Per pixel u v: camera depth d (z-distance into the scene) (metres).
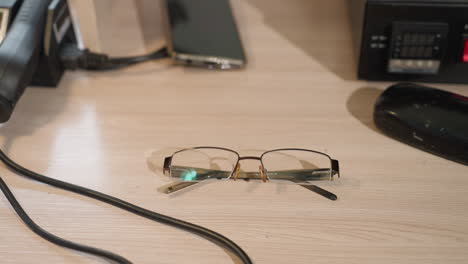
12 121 0.65
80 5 0.66
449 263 0.55
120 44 0.71
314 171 0.60
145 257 0.56
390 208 0.58
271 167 0.61
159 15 0.75
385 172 0.61
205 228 0.57
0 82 0.60
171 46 0.69
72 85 0.68
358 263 0.55
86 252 0.56
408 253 0.55
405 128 0.61
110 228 0.57
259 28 0.74
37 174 0.60
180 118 0.65
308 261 0.55
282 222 0.57
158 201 0.59
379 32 0.65
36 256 0.56
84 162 0.62
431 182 0.60
